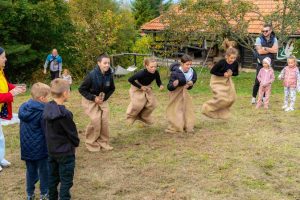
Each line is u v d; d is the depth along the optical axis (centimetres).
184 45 1905
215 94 909
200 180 617
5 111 664
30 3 2200
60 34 2353
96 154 742
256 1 2288
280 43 1670
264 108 1054
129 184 610
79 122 994
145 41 2552
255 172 642
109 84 746
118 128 914
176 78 824
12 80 2278
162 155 724
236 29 1706
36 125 534
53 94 502
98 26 2336
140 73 842
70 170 506
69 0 2530
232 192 575
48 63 1691
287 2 1616
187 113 859
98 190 594
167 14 1819
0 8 2067
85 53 2320
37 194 588
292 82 1012
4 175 659
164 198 563
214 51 2316
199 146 767
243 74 1995
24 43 2298
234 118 962
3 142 683
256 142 783
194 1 1823
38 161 545
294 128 873
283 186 593
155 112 1058
